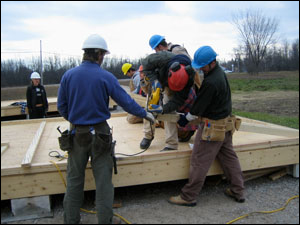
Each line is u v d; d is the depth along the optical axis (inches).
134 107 107.7
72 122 103.6
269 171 163.6
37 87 292.0
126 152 139.5
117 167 128.3
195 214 122.2
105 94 103.8
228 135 130.0
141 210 126.2
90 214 123.2
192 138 166.7
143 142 144.4
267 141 150.2
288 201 133.6
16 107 343.0
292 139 155.3
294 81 794.2
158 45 145.2
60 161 127.6
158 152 134.4
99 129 104.3
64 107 109.0
